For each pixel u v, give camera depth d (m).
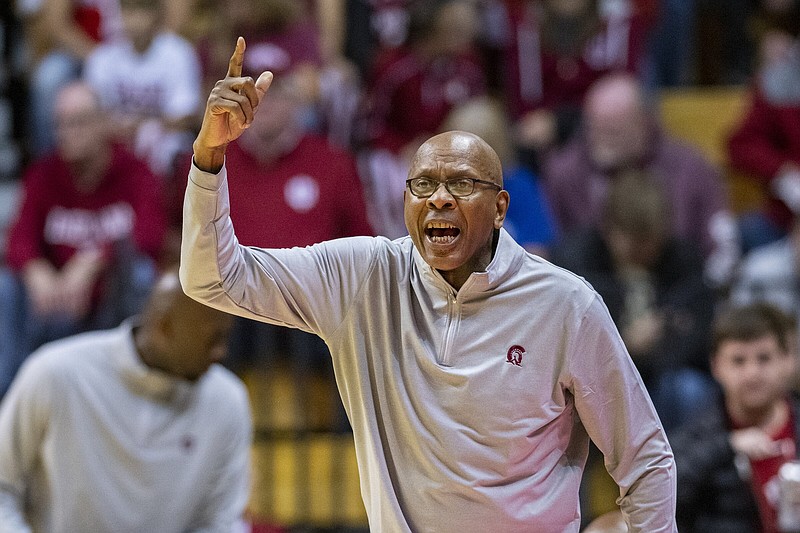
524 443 9.82
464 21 27.91
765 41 32.47
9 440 15.02
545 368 9.85
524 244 23.52
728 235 25.14
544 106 29.33
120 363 15.15
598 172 25.38
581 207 25.50
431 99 27.25
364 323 10.09
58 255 24.09
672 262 21.92
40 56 31.31
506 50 29.67
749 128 29.14
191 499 15.42
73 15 30.02
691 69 33.69
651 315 21.52
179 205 23.91
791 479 16.12
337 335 10.11
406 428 9.94
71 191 24.17
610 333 10.02
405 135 27.33
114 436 15.08
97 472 15.07
